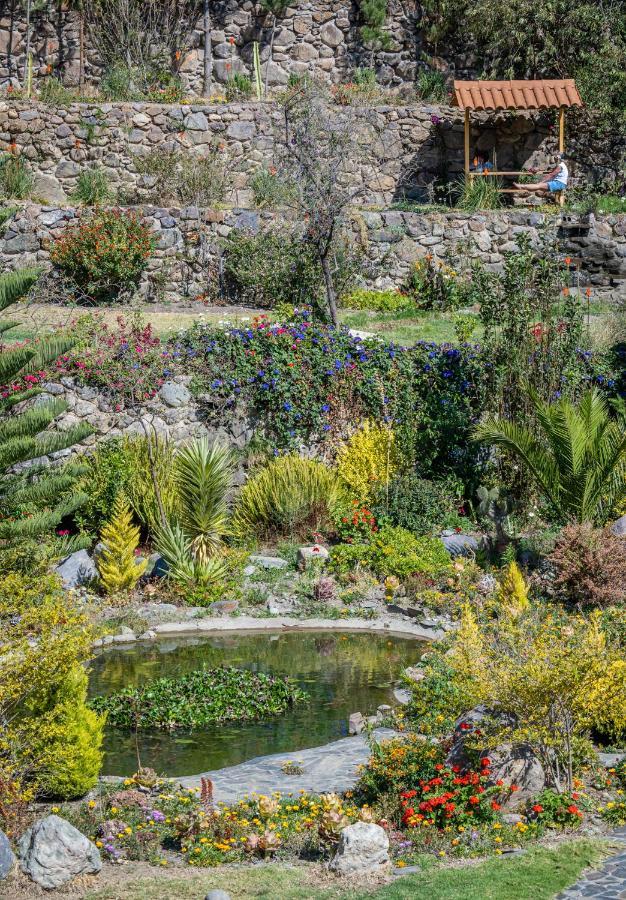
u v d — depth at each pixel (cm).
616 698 837
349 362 1831
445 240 2316
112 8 2848
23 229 2148
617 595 1345
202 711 1062
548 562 1489
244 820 776
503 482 1777
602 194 2594
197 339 1788
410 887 651
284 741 991
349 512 1667
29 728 855
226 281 2216
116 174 2480
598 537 1392
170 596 1477
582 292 2256
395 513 1658
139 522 1653
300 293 2164
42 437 1362
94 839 764
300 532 1661
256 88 2819
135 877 700
